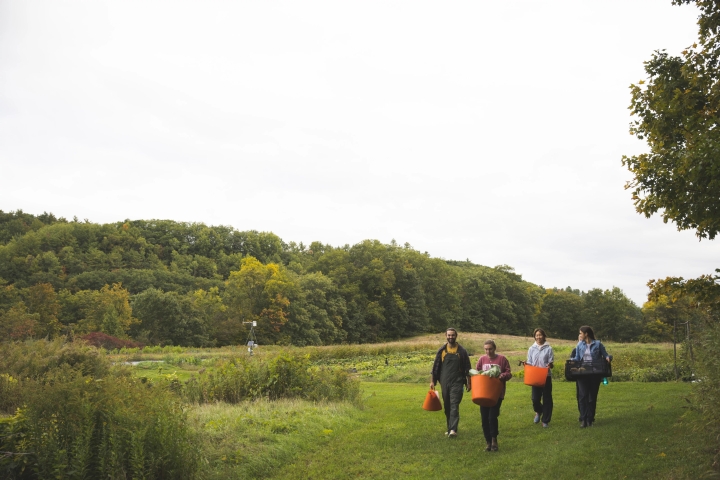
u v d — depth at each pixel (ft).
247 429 30.83
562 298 374.22
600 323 342.64
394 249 368.89
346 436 33.09
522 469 23.72
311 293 292.81
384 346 149.28
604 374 30.45
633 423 30.37
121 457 20.10
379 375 83.76
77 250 413.39
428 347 154.51
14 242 397.19
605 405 38.19
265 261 474.49
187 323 248.32
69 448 19.89
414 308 332.80
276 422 33.22
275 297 267.80
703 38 30.09
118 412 21.03
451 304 352.69
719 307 29.09
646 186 30.63
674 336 58.70
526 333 371.15
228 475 23.45
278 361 47.26
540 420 33.50
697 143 25.66
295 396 45.42
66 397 20.90
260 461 26.05
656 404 37.06
